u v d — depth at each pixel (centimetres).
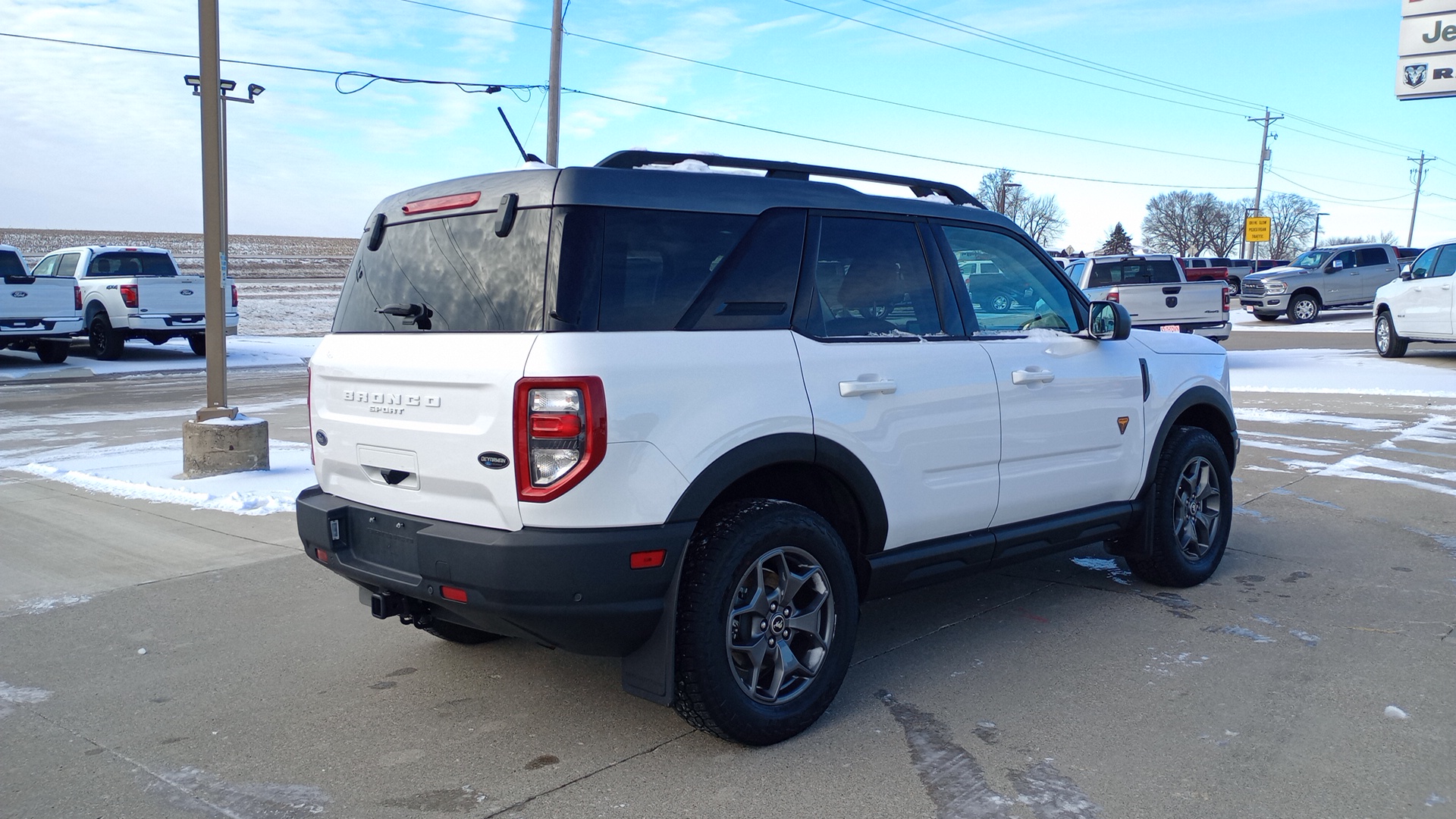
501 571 310
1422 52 2406
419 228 367
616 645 327
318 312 3866
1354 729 352
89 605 518
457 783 324
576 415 308
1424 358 1753
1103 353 481
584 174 329
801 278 372
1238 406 1252
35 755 349
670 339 330
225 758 345
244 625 488
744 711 337
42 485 824
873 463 380
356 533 373
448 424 332
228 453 834
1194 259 3822
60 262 2258
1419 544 606
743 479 368
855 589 371
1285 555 587
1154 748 341
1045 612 491
